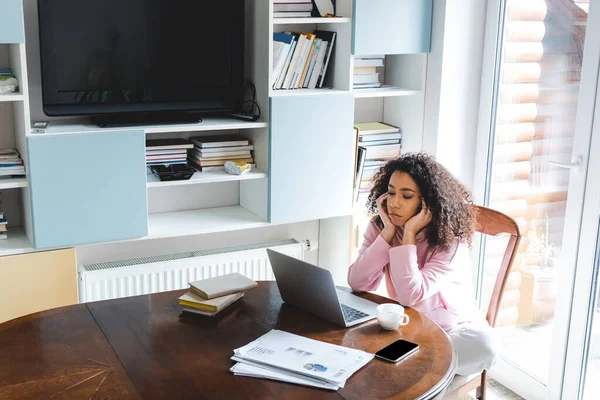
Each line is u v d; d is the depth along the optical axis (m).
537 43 2.89
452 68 3.11
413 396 1.62
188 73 2.87
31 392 1.62
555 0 2.79
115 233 2.73
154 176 2.88
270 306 2.15
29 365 1.75
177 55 2.83
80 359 1.78
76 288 2.72
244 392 1.63
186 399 1.60
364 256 2.44
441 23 3.06
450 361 1.80
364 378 1.70
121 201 2.71
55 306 2.70
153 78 2.81
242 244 3.30
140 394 1.61
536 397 3.00
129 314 2.07
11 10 2.39
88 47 2.66
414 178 2.38
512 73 3.04
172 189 3.14
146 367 1.74
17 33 2.42
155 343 1.88
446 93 3.13
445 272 2.38
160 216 3.08
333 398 1.61
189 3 2.80
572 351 2.80
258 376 1.70
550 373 2.91
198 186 3.19
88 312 2.08
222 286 2.16
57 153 2.56
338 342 1.90
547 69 2.85
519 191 3.06
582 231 2.71
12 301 2.62
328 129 3.02
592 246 2.67
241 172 2.91
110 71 2.72
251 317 2.06
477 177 3.28
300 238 3.45
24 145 2.57
